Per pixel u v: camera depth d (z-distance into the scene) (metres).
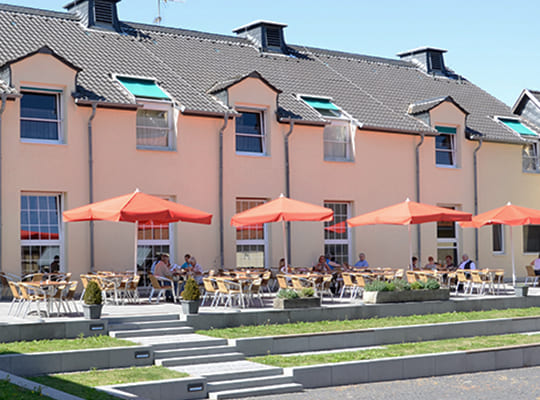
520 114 34.47
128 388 12.16
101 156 22.25
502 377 15.37
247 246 25.00
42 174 21.25
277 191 25.39
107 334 15.55
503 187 31.05
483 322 18.81
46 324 14.75
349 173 26.97
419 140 28.70
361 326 17.77
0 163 20.52
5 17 25.11
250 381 13.52
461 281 24.67
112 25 27.31
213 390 13.12
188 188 23.70
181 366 14.26
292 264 25.56
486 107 33.41
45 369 13.01
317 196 26.20
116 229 22.38
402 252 28.14
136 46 26.73
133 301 19.89
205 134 24.16
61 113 21.88
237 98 24.73
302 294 18.70
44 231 21.50
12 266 20.61
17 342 14.23
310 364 14.52
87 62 24.22
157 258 23.16
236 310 17.81
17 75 20.95
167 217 18.34
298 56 31.14
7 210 20.61
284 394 13.49
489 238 30.48
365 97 29.48
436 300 20.73
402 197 28.16
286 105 26.36
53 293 16.45
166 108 23.72
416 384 14.54
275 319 17.72
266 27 30.48
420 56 35.62
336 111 27.47
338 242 26.95
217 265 24.08
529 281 31.12
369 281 21.73
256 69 28.33
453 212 22.52
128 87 23.42
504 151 31.20
